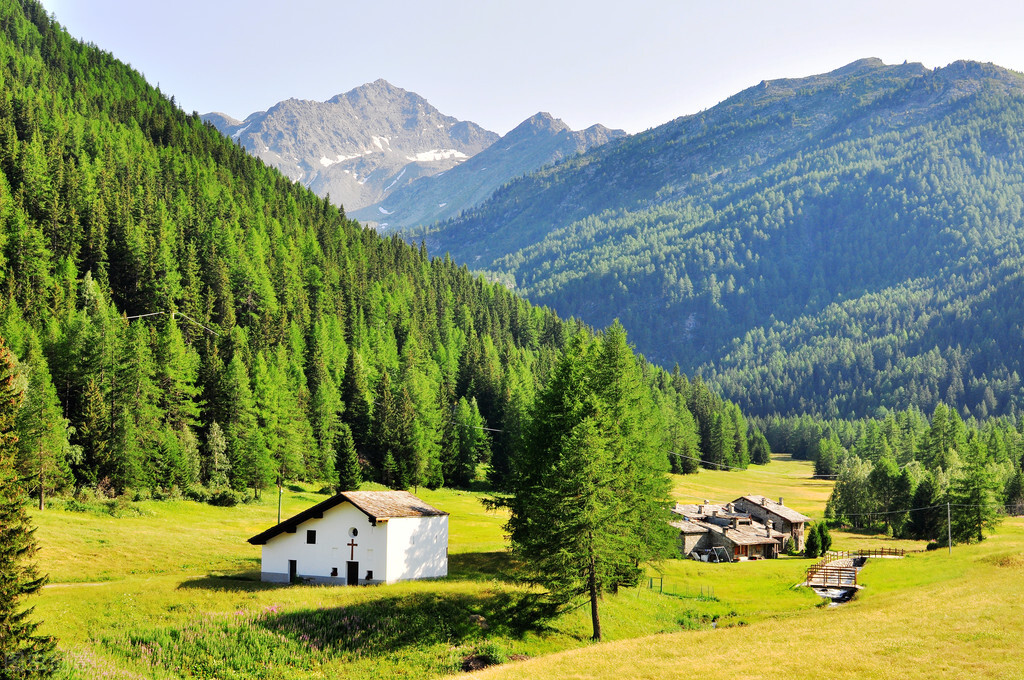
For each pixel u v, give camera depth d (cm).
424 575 5925
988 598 4831
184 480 10156
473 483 14812
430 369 17888
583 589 4928
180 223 18162
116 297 15000
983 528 11125
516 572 5188
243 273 16975
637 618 5547
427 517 5953
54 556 6619
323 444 12588
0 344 3462
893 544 11750
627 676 3469
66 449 8888
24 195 15975
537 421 5725
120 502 8956
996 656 3372
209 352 12694
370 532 5691
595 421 5153
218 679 3675
